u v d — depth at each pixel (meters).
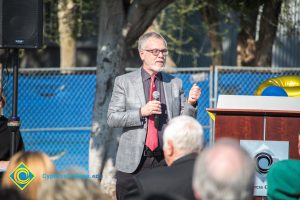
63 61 27.66
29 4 10.79
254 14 23.72
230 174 4.50
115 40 13.79
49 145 18.83
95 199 5.13
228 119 8.26
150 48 8.89
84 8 24.70
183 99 9.22
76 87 18.97
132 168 8.80
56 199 5.06
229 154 4.58
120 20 13.77
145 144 8.80
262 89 11.11
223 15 26.48
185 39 34.38
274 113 8.17
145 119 8.83
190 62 37.25
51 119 18.86
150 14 13.61
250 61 24.59
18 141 10.23
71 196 5.07
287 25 24.59
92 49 46.19
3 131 10.29
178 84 9.21
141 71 9.17
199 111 18.86
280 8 22.39
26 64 41.34
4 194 5.30
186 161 6.20
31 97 18.67
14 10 10.71
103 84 13.88
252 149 8.23
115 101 9.12
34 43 10.81
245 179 4.52
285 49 33.62
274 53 33.66
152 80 9.03
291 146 8.18
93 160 13.96
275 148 8.21
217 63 27.89
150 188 6.10
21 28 10.75
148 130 8.84
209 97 18.62
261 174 8.20
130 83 9.09
